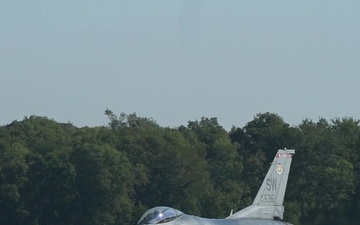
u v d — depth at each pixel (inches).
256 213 7130.9
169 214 6294.3
